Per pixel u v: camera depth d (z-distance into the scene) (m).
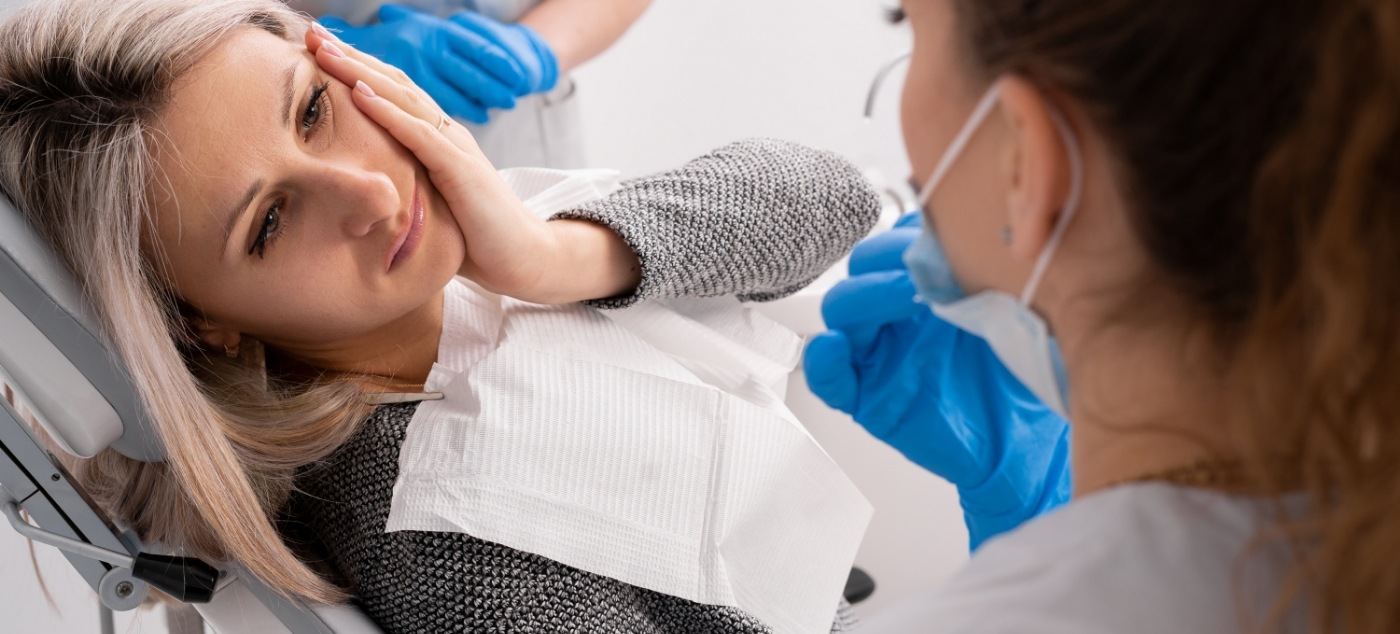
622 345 0.89
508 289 0.84
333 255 0.75
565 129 1.39
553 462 0.79
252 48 0.75
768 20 1.72
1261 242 0.36
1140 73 0.38
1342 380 0.35
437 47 1.14
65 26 0.74
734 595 0.83
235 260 0.74
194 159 0.72
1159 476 0.43
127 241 0.72
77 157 0.71
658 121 1.80
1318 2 0.34
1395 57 0.32
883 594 1.38
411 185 0.77
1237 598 0.39
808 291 1.25
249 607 0.78
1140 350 0.43
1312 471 0.37
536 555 0.77
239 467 0.75
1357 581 0.36
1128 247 0.42
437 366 0.84
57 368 0.70
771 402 0.93
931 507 1.33
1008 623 0.41
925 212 0.51
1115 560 0.41
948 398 0.94
